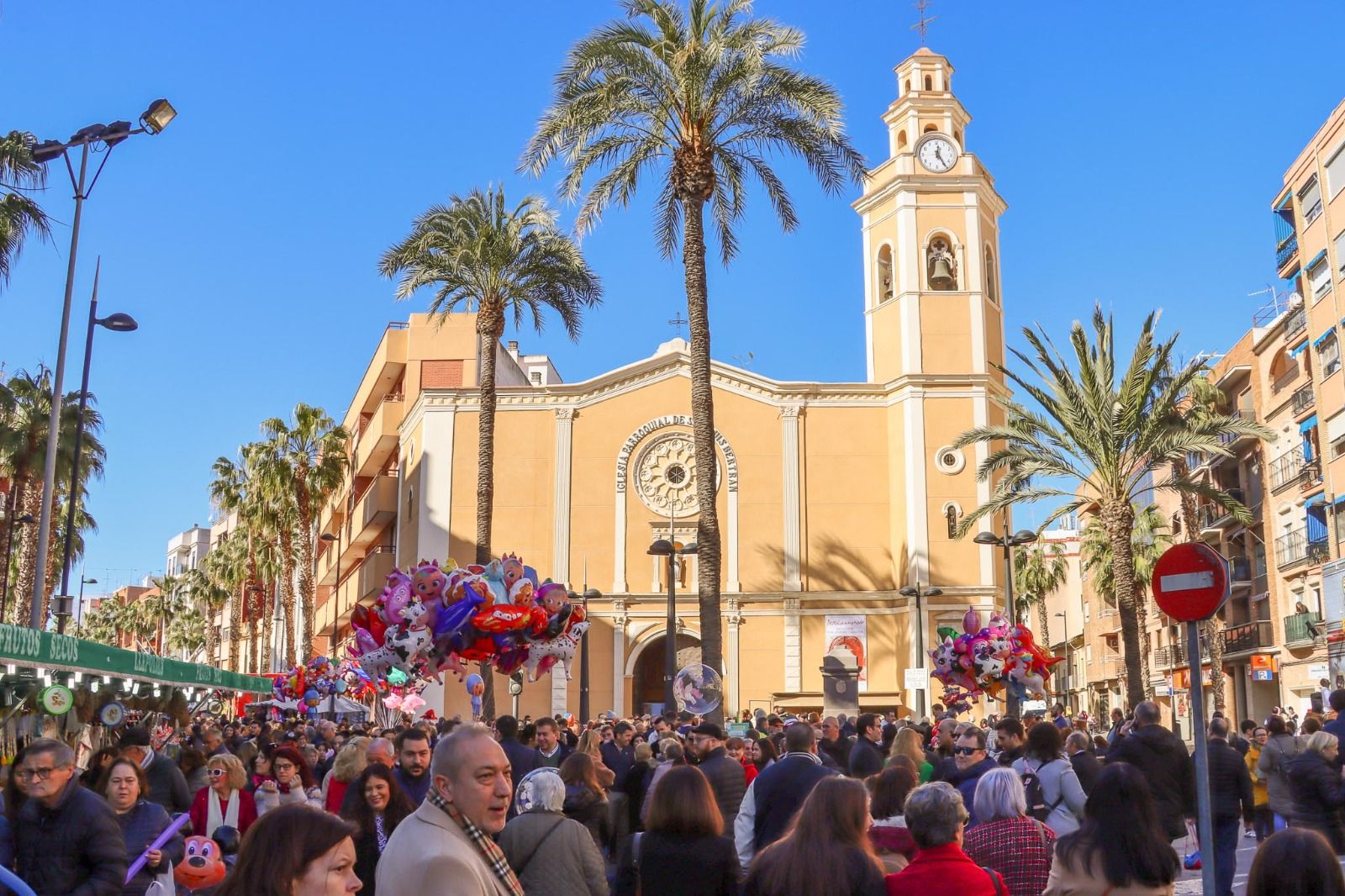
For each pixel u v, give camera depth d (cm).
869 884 584
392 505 5894
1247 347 5356
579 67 3056
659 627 5128
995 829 728
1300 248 4662
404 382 6234
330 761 1833
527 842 759
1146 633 6844
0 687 2103
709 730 1141
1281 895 471
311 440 6278
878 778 868
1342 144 4209
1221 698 5094
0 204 2558
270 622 7619
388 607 1617
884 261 5434
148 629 11794
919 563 5009
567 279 4084
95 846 709
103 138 2562
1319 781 1141
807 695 4819
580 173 3138
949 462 5078
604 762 1661
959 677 2492
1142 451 3256
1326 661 4484
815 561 5175
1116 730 2098
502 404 5338
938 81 5619
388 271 4103
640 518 5234
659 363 5338
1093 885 583
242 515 7262
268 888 423
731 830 1105
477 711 2236
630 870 788
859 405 5294
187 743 2153
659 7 3056
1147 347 3244
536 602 1653
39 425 4953
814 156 3044
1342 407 4278
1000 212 5644
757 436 5275
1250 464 5444
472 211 4141
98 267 2991
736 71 2948
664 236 3272
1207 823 816
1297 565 4794
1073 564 9100
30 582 5278
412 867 476
